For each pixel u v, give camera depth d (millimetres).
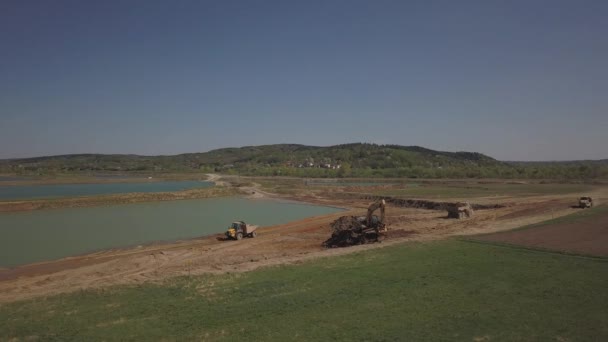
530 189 102562
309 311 17641
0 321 16625
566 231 36094
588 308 17797
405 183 153375
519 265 25344
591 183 126125
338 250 32312
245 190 110688
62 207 71625
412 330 15492
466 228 42500
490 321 16375
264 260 29078
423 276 23094
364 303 18609
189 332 15406
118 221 56438
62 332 15383
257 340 14625
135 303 18844
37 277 27156
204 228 51125
